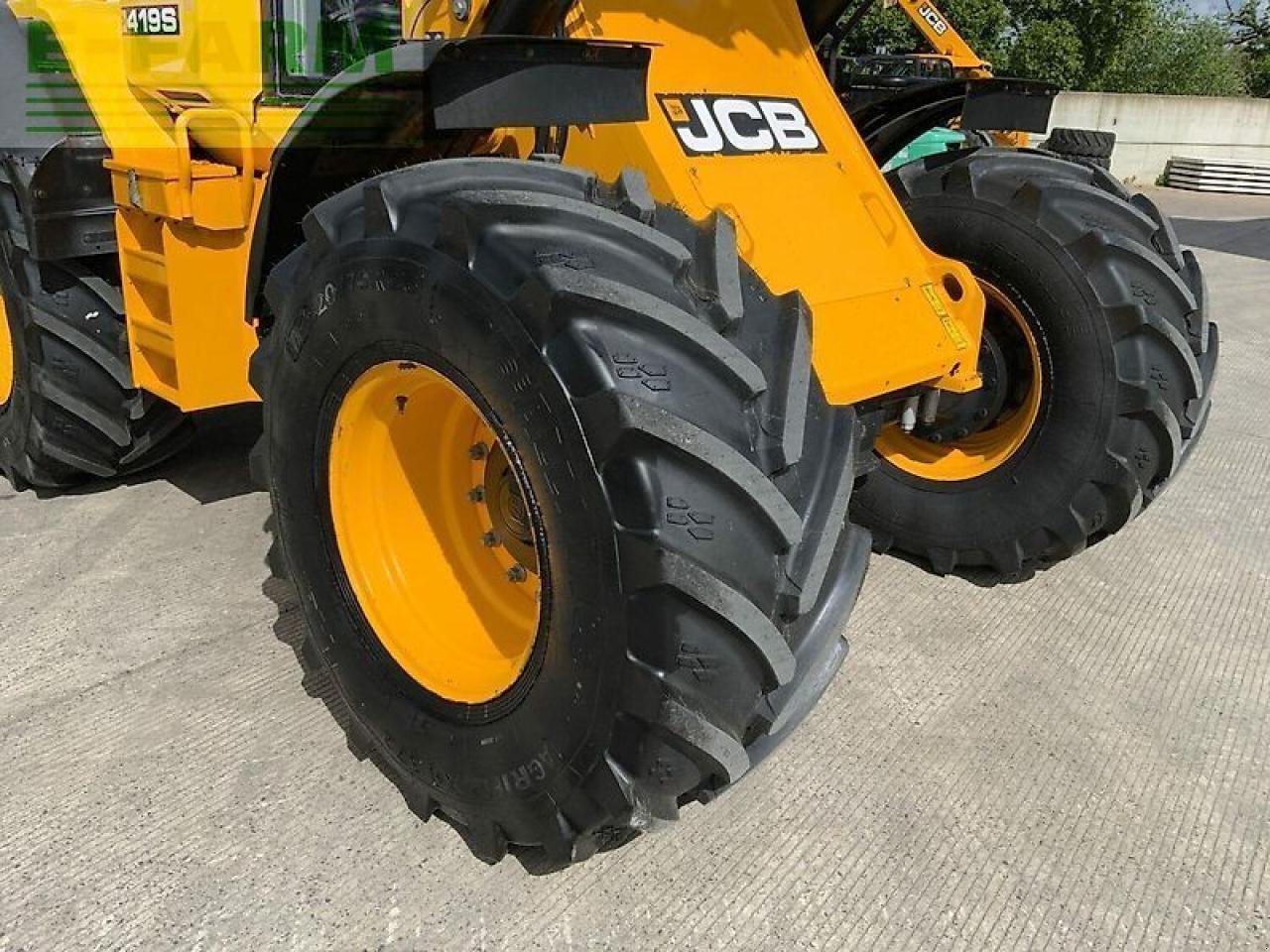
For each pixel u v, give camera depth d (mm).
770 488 1606
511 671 1904
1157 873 2072
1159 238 2930
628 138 2180
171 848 2029
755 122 2410
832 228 2449
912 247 2645
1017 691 2643
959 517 3111
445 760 1948
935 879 2037
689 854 2074
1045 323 2900
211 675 2572
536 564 2088
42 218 2770
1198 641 2914
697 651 1601
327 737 2365
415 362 1820
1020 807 2236
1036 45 19734
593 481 1575
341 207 1957
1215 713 2588
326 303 1927
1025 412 3055
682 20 2369
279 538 2264
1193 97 18688
